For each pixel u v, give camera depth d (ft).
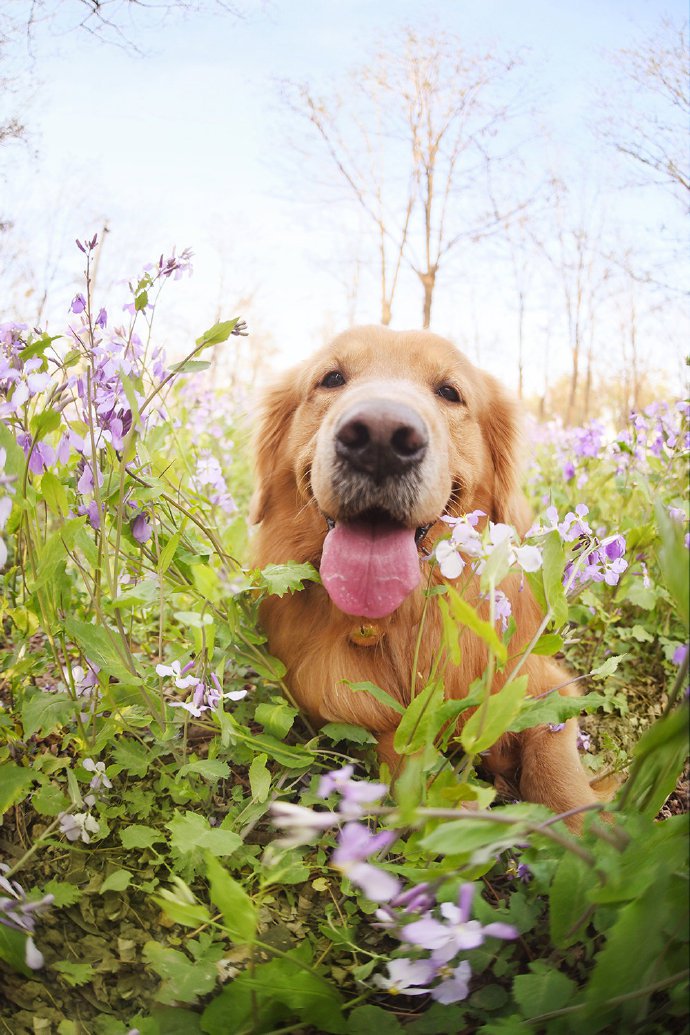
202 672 1.25
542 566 1.13
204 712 1.53
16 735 1.36
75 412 1.41
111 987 0.97
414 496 1.35
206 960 0.96
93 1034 0.90
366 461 1.32
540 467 3.35
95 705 1.30
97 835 1.15
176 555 1.37
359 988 0.97
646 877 0.72
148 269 1.27
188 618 1.01
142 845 1.07
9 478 0.91
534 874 0.85
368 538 1.37
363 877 0.64
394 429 1.30
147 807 1.22
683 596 0.74
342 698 1.49
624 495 2.42
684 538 0.98
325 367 1.71
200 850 1.08
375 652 1.51
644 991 0.77
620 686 1.92
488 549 0.98
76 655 1.70
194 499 1.63
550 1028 0.82
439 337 1.75
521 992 0.83
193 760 1.28
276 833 1.23
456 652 0.94
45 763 1.23
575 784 1.43
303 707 1.57
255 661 1.45
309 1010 0.85
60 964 0.96
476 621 0.82
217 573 1.09
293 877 1.08
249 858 1.11
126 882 1.01
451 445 1.60
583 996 0.84
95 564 1.20
